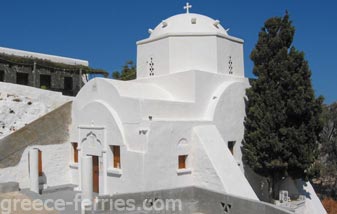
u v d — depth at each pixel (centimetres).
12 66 2391
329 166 2822
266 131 1593
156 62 1803
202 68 1730
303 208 1714
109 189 1463
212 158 1432
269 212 987
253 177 1778
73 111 1719
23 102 1866
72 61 2845
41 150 1627
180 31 1761
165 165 1387
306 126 1590
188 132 1488
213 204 1150
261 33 1714
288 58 1619
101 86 1563
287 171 1623
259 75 1681
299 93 1566
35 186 1491
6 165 1521
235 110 1708
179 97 1633
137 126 1368
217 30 1831
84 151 1614
